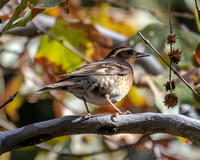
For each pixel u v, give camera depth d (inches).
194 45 502.0
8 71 518.6
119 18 550.0
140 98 486.0
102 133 312.5
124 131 313.3
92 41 511.8
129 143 522.6
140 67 526.0
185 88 442.6
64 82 348.8
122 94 394.9
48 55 506.0
